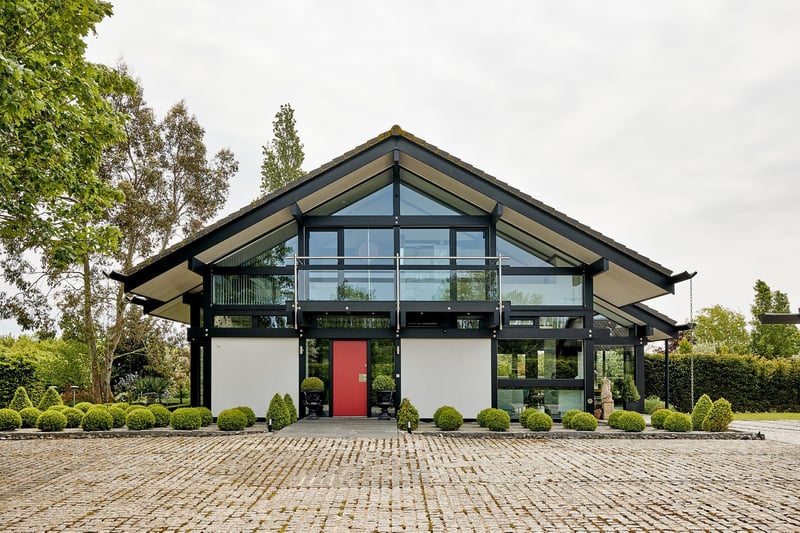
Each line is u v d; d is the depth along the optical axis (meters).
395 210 17.80
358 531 7.03
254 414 16.59
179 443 13.41
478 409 17.20
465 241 17.88
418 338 17.38
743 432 15.11
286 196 16.22
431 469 10.53
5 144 9.75
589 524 7.31
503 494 8.77
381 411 16.95
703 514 7.73
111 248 12.12
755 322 39.66
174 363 28.67
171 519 7.48
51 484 9.38
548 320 17.47
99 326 26.14
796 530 7.06
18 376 22.34
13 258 24.52
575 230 16.33
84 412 16.61
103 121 11.12
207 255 16.67
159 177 27.22
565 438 14.66
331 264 17.44
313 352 17.56
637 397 21.16
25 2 8.76
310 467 10.66
